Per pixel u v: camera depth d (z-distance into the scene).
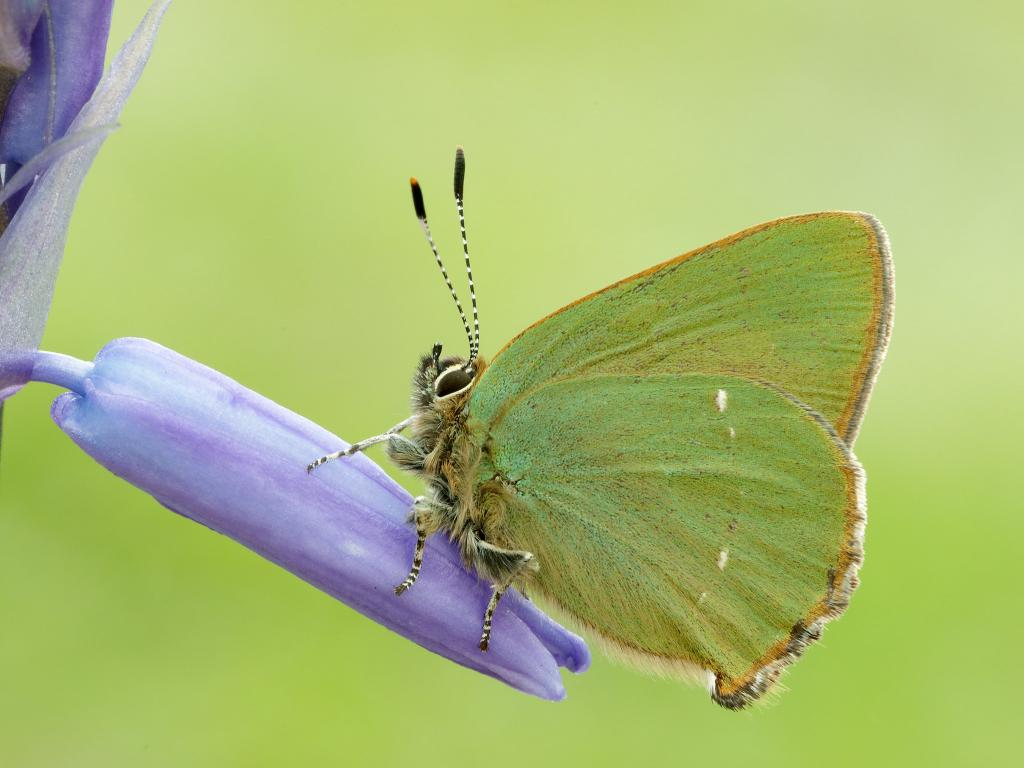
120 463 0.14
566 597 0.14
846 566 0.14
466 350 0.21
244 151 0.22
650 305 0.14
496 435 0.14
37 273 0.13
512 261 0.22
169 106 0.22
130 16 0.23
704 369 0.14
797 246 0.14
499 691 0.18
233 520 0.14
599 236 0.23
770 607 0.14
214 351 0.20
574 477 0.14
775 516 0.14
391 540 0.14
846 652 0.18
